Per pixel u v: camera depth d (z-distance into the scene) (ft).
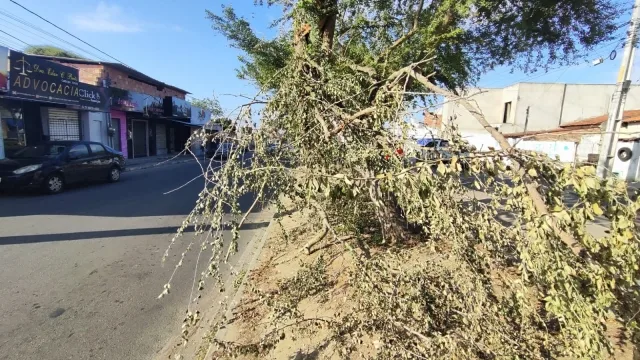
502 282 8.37
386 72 15.10
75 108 47.21
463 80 19.35
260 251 17.02
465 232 7.31
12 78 36.14
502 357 6.85
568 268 5.92
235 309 11.60
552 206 6.22
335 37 17.60
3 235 18.70
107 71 58.23
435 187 6.48
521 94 93.66
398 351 7.14
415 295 7.80
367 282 7.29
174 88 83.05
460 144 7.49
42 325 10.76
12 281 13.43
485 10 17.65
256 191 9.56
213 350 9.59
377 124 9.70
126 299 12.53
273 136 10.67
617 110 31.48
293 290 11.53
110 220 22.34
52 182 30.78
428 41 15.01
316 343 8.98
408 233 15.46
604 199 5.73
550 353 7.43
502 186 6.84
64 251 16.66
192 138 9.58
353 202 11.84
